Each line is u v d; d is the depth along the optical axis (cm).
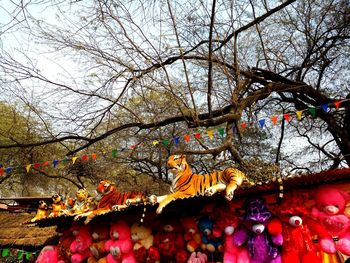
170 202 514
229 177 498
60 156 1487
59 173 1611
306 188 473
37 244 906
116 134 1266
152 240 602
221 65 954
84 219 661
